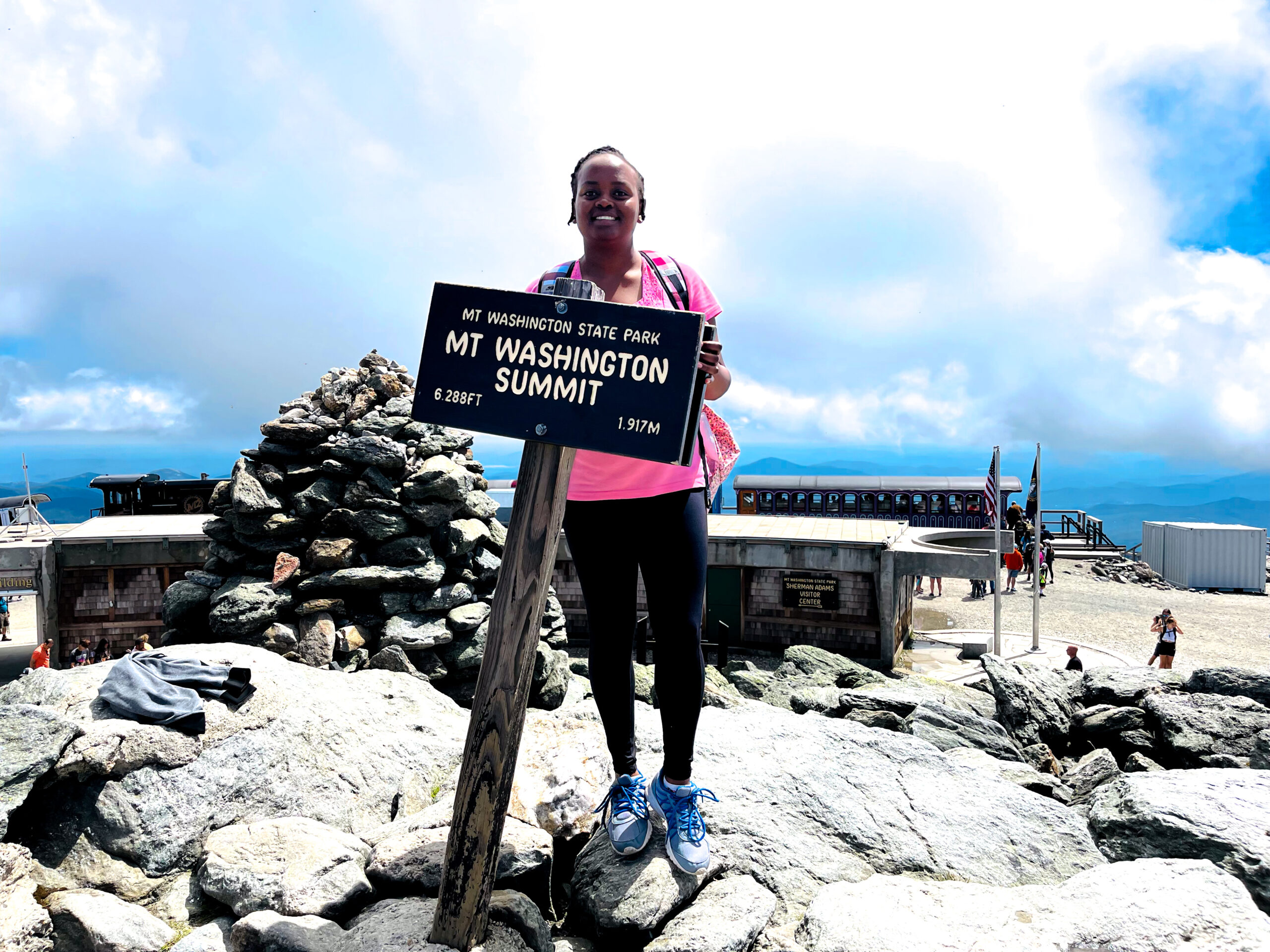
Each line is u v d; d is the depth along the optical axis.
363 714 3.78
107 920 2.43
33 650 23.98
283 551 9.42
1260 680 5.93
